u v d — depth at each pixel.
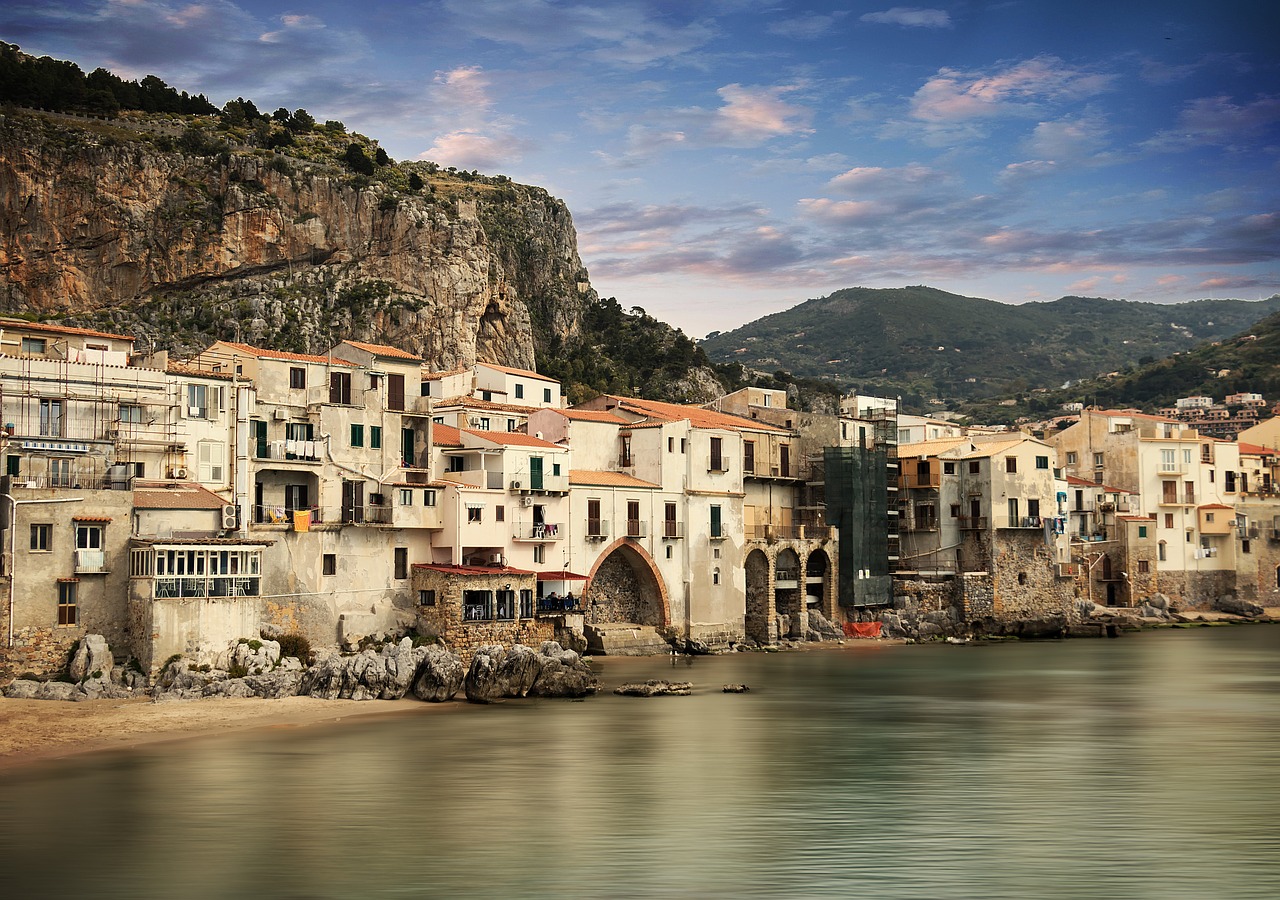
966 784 57.06
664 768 60.59
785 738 69.62
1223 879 42.00
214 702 74.25
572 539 110.00
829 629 135.00
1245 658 120.12
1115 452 178.62
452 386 136.38
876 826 49.09
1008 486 148.50
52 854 44.81
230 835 47.44
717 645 122.19
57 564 75.69
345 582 93.06
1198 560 179.88
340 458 94.38
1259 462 198.62
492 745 66.38
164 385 85.00
